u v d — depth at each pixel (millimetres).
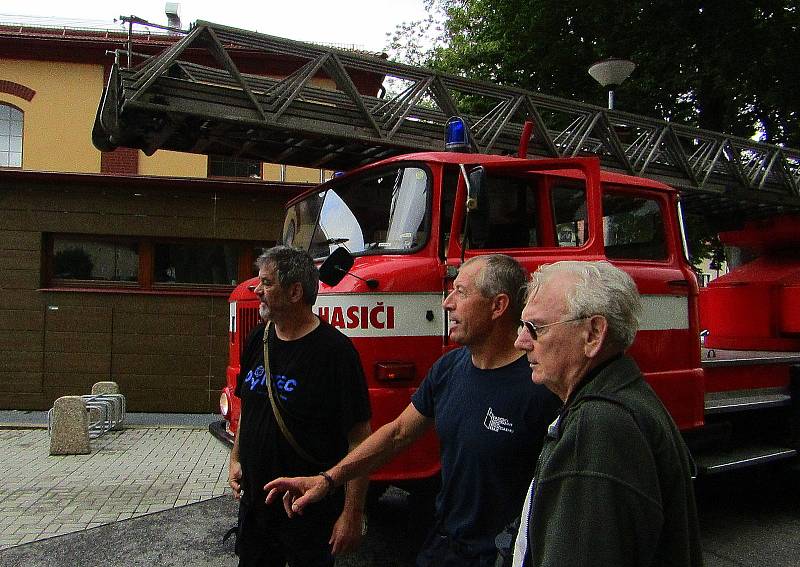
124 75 4895
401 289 3824
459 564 2250
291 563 2766
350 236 4508
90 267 10375
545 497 1538
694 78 12922
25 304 10047
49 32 11484
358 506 2746
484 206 3750
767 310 6336
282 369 2783
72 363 10094
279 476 2750
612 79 9477
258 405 2828
